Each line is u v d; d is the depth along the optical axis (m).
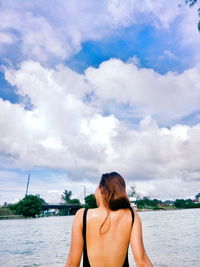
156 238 14.30
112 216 1.81
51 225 34.44
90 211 1.85
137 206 142.50
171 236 15.09
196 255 8.67
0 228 29.89
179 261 7.79
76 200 130.50
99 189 1.90
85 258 1.78
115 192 1.83
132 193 136.75
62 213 110.31
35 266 7.86
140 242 1.79
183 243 11.80
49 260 8.85
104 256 1.74
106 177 1.91
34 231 24.17
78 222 1.83
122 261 1.77
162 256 8.73
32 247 12.59
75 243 1.80
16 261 8.83
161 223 29.42
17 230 25.81
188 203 175.88
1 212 76.12
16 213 78.00
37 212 80.00
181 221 32.38
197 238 13.55
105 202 1.83
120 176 1.93
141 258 1.74
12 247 12.78
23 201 79.56
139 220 1.87
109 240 1.76
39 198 86.19
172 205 175.00
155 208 146.62
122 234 1.79
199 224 25.34
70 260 1.80
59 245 13.12
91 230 1.79
